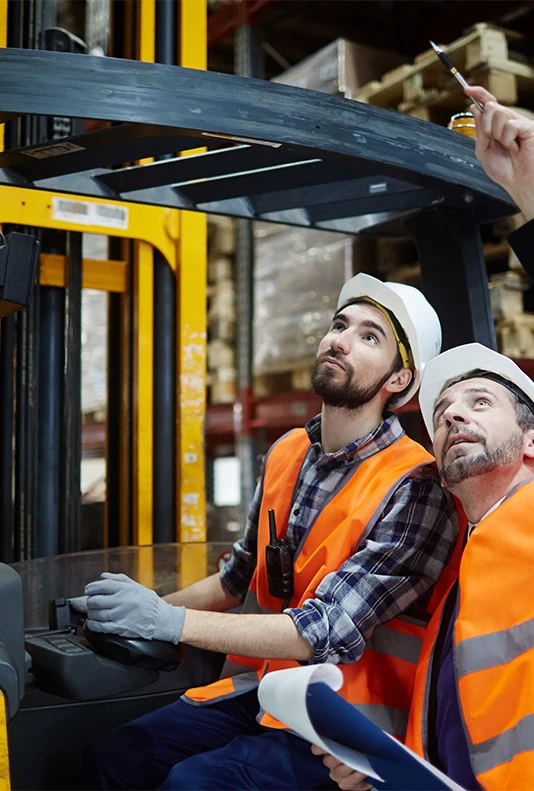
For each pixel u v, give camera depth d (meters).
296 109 1.65
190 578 2.21
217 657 1.96
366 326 1.80
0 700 1.29
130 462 3.03
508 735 1.28
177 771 1.57
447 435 1.51
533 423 1.52
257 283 4.93
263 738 1.65
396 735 1.60
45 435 2.86
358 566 1.59
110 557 2.46
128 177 2.11
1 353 2.66
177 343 3.00
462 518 1.67
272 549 1.74
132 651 1.50
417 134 1.82
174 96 1.57
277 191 2.18
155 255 2.99
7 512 2.65
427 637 1.52
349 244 4.14
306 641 1.51
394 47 4.61
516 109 3.45
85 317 4.87
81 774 1.76
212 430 5.42
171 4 2.96
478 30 3.39
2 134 2.59
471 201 2.05
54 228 2.74
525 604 1.33
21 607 1.40
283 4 4.37
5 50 1.51
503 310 3.59
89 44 3.23
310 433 1.90
